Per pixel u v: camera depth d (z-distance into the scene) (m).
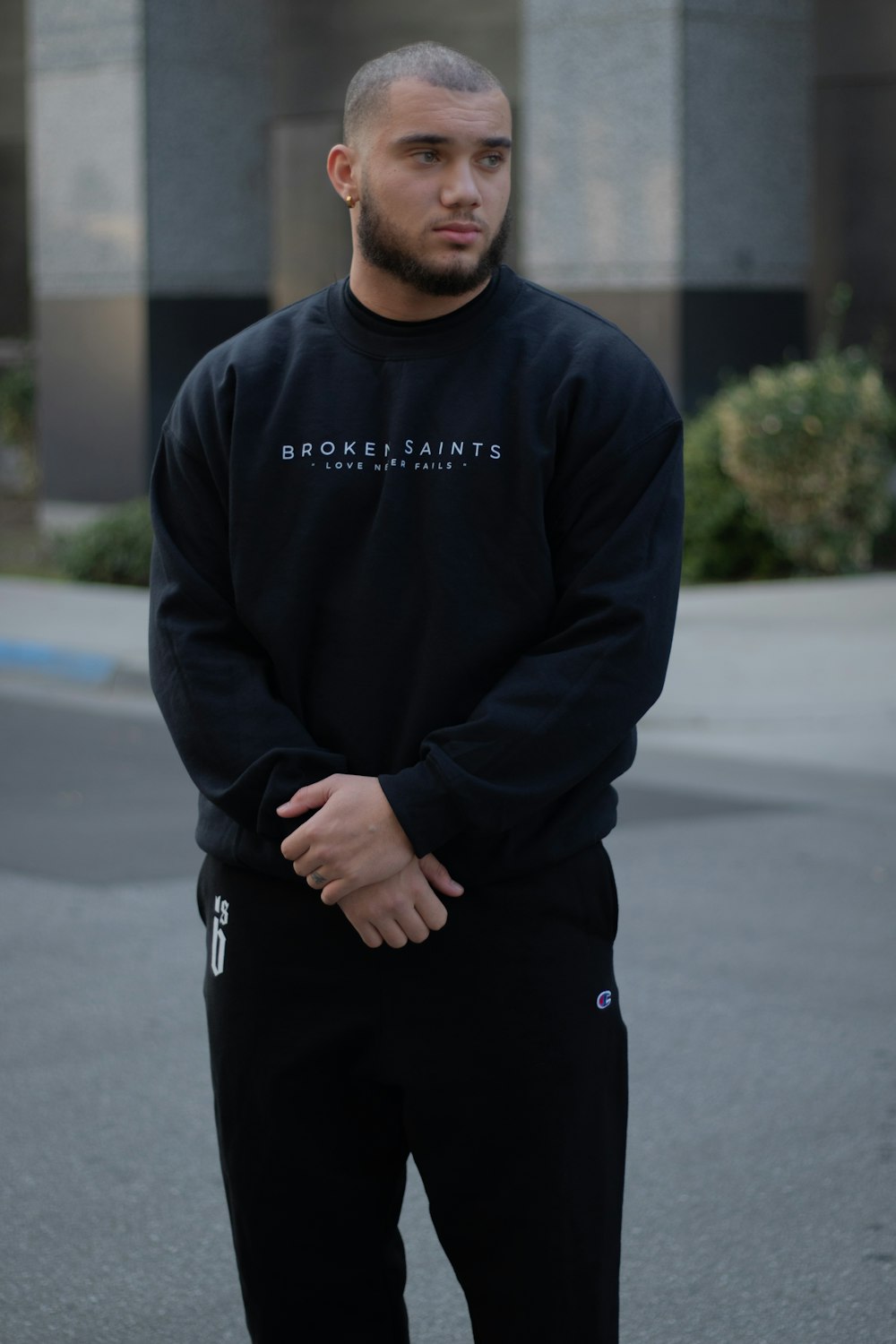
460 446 2.57
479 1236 2.66
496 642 2.59
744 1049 5.49
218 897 2.73
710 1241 4.29
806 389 15.00
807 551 15.41
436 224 2.51
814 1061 5.40
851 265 16.95
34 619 13.89
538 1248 2.63
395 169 2.51
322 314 2.70
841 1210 4.45
